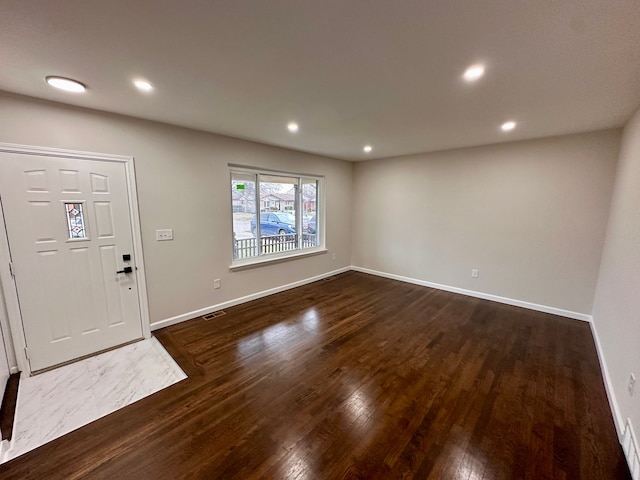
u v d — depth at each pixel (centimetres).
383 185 518
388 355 262
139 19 127
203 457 155
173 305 320
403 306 384
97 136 252
